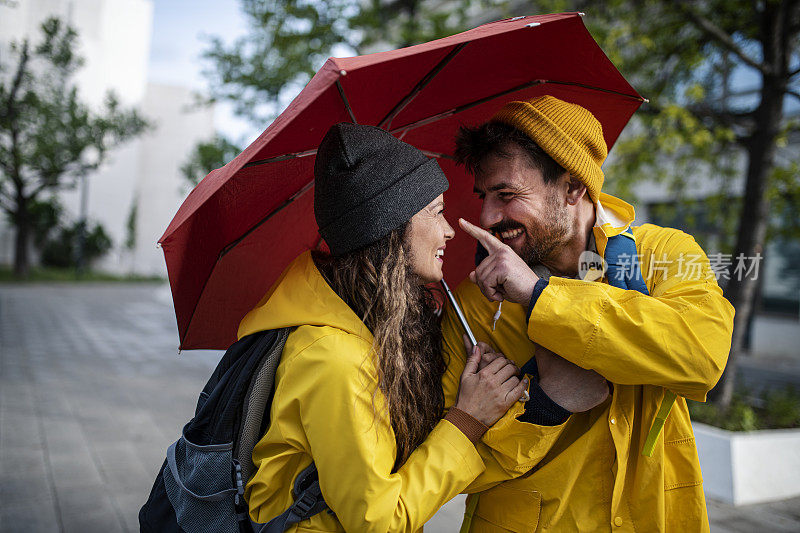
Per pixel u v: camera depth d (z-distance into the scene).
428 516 1.15
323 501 1.19
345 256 1.25
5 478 4.07
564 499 1.27
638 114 5.32
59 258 31.62
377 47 8.51
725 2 5.21
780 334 10.80
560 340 1.14
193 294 1.55
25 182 24.02
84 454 4.62
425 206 1.23
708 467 4.01
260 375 1.22
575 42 1.36
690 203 6.23
